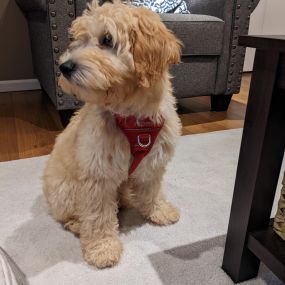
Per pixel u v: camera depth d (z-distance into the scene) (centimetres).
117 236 100
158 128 89
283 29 376
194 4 225
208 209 117
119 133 87
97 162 86
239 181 79
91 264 91
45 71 198
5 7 255
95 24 83
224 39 201
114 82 80
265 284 85
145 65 79
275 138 71
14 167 145
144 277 87
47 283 85
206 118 216
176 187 131
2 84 274
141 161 93
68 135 100
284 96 67
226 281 86
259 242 77
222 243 100
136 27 78
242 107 240
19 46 269
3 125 198
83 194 92
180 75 199
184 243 100
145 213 111
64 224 107
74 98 175
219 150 166
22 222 108
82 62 79
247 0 196
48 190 105
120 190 111
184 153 162
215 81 212
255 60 69
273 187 78
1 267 63
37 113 221
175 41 85
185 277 87
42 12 171
